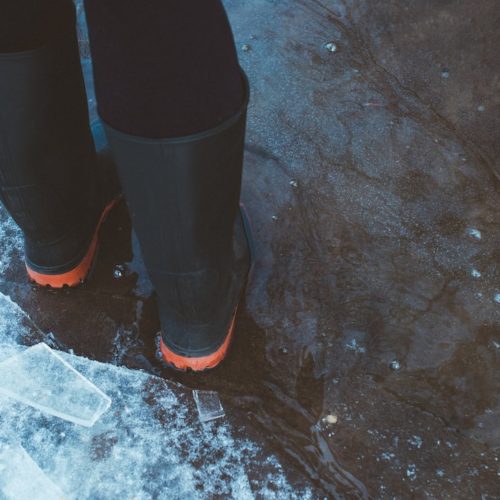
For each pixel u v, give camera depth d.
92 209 1.27
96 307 1.25
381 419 1.10
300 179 1.44
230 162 0.87
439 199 1.41
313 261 1.31
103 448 1.06
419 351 1.19
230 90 0.80
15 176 1.04
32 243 1.19
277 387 1.14
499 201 1.41
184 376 1.16
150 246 0.95
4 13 0.89
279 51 1.69
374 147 1.50
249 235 1.28
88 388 1.13
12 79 0.93
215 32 0.75
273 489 1.02
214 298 1.05
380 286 1.28
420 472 1.05
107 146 1.37
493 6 1.69
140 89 0.76
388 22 1.73
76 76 1.06
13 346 1.19
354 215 1.38
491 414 1.11
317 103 1.58
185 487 1.02
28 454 1.05
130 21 0.71
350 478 1.04
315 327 1.22
